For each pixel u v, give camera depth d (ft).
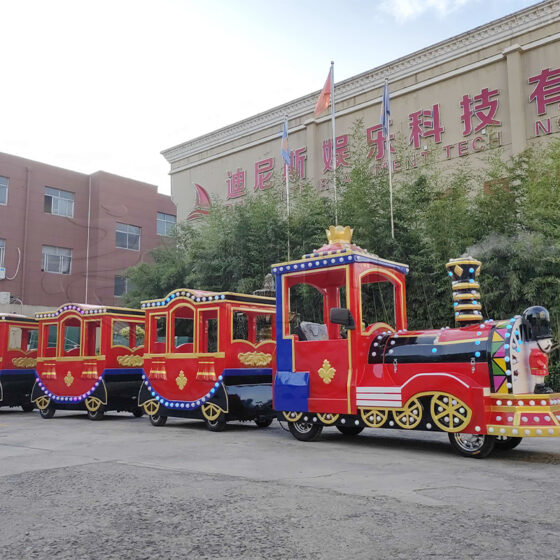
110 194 79.56
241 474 16.30
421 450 21.11
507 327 19.35
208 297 29.50
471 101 51.16
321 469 17.04
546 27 47.52
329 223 42.75
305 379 23.91
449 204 36.91
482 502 12.81
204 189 76.07
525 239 32.65
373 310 36.91
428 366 20.62
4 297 71.36
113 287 75.66
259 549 9.85
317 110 50.19
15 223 75.51
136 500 13.30
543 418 18.13
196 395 29.22
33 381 42.04
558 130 45.62
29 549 10.05
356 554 9.54
